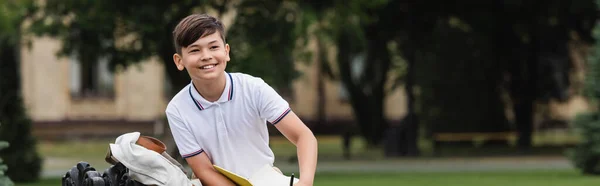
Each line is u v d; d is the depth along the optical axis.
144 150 5.54
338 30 22.66
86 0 18.97
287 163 26.41
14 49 23.42
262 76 19.88
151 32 18.98
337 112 45.69
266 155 5.68
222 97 5.51
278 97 5.55
